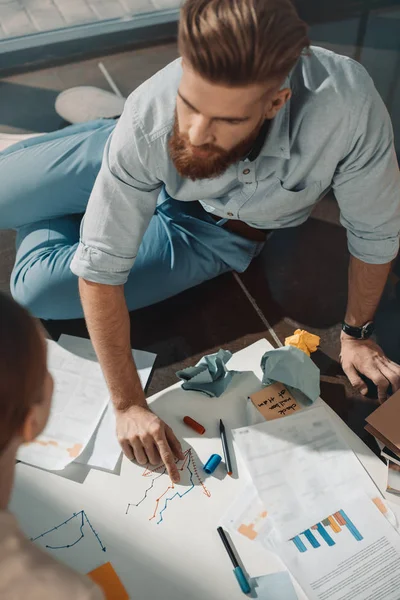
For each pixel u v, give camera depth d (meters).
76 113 2.19
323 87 1.06
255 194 1.27
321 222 1.90
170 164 1.14
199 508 1.28
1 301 0.56
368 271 1.37
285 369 1.43
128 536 1.24
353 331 1.51
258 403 1.43
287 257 1.82
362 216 1.26
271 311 1.69
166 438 1.33
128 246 1.22
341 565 1.19
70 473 1.33
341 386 1.52
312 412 1.42
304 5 2.59
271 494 1.29
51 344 1.59
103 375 1.41
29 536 1.24
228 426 1.41
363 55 2.43
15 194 1.60
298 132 1.11
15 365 0.56
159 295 1.62
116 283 1.25
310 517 1.25
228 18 0.80
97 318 1.27
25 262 1.58
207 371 1.44
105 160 1.17
